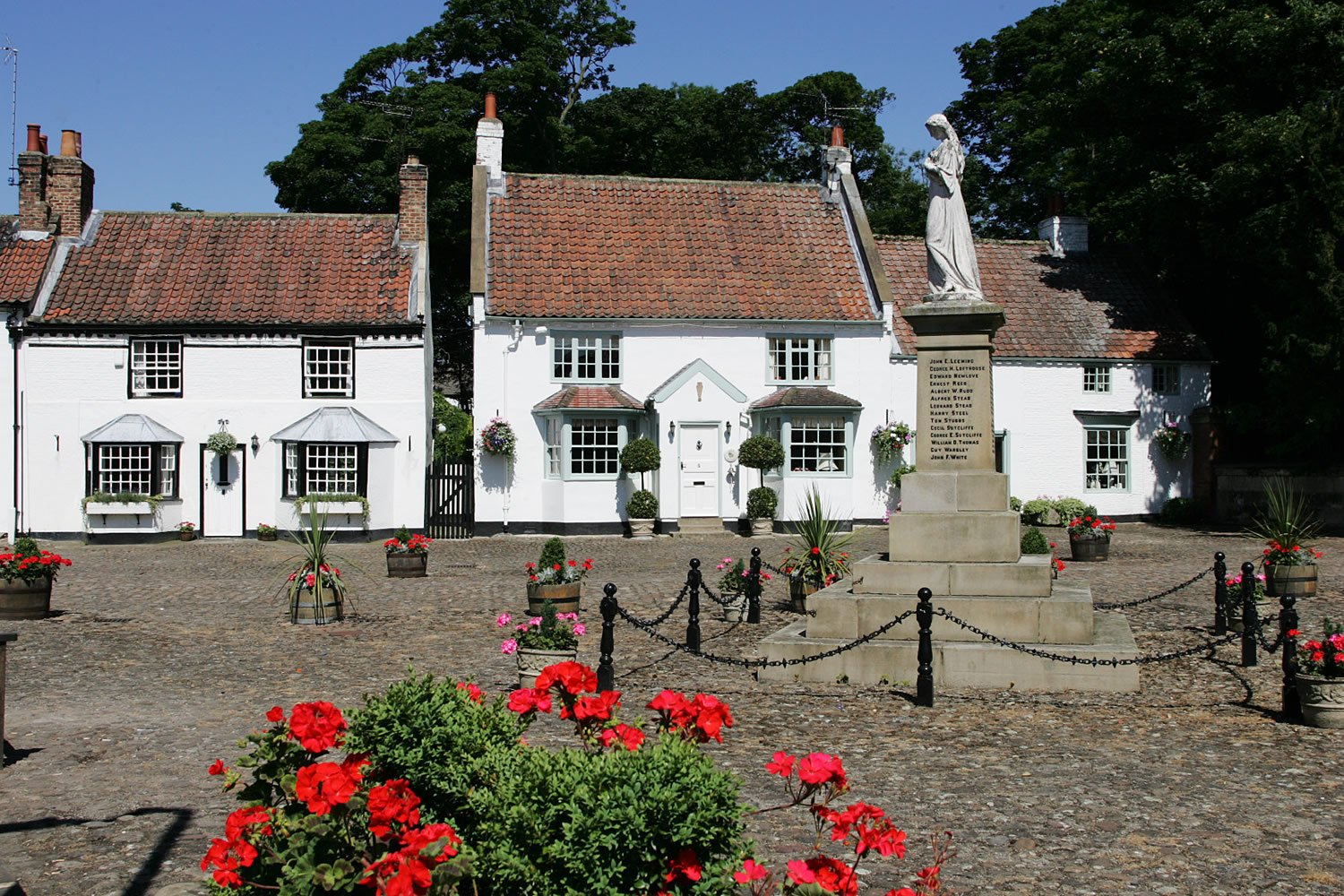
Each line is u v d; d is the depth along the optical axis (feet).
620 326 103.40
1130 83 103.19
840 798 25.84
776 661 38.34
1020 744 30.99
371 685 38.47
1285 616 35.19
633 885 14.66
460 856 14.16
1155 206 103.81
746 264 109.29
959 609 40.01
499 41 145.28
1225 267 110.32
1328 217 91.20
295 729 16.19
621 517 101.96
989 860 22.08
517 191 111.14
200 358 99.76
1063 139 119.75
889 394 106.93
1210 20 100.32
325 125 139.95
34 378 98.07
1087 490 112.88
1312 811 25.17
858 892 20.15
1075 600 39.50
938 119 44.04
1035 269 120.26
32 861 22.09
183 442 99.60
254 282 102.73
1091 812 25.05
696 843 14.98
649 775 15.15
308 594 52.13
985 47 155.63
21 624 52.54
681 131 162.71
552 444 102.06
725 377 104.01
